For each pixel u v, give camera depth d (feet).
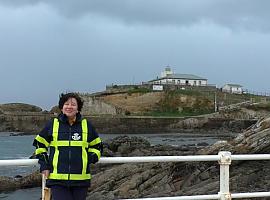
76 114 18.94
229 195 21.40
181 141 234.99
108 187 74.38
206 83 459.73
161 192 69.92
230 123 309.22
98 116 321.32
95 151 18.83
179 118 318.65
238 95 403.13
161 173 73.67
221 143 79.00
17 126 324.19
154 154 107.76
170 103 384.68
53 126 18.69
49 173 18.48
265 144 75.10
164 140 243.40
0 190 89.56
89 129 18.97
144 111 377.71
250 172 69.62
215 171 71.77
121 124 315.99
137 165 76.38
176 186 71.77
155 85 406.21
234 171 70.38
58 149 18.49
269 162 71.61
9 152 191.31
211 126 313.12
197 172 71.92
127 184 72.79
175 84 424.46
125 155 112.88
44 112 335.06
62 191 18.34
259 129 77.46
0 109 351.87
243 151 75.87
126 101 382.01
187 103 386.32
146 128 316.60
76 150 18.45
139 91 388.16
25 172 112.06
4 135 303.07
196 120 315.58
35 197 83.15
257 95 409.69
